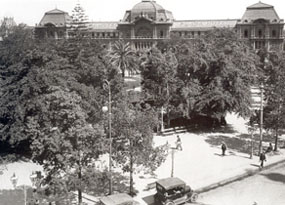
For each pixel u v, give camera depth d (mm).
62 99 29531
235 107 58844
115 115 34250
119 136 33500
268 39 150125
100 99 46906
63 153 28984
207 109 59656
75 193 34406
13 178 27547
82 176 30797
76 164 30750
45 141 28797
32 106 40938
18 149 48062
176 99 59031
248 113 59438
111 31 169375
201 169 42156
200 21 164000
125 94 50906
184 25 164250
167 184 31797
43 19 168500
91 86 47312
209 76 61625
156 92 59219
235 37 77750
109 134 32562
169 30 161125
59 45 58000
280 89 48938
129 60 111000
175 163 44281
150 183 36062
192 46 64000
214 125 62812
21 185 36750
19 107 42094
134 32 164375
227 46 64812
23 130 42000
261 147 47844
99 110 43312
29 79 42875
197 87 59656
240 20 154000
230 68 59125
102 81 52156
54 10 168625
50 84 41938
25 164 44094
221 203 33281
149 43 162875
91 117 42188
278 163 45500
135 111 35344
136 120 33000
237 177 39906
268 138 57312
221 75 59406
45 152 29531
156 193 32688
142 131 33000
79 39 59062
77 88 43562
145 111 36406
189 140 55406
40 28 166500
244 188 37094
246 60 64750
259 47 151875
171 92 59000
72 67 51219
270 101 49969
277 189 36844
